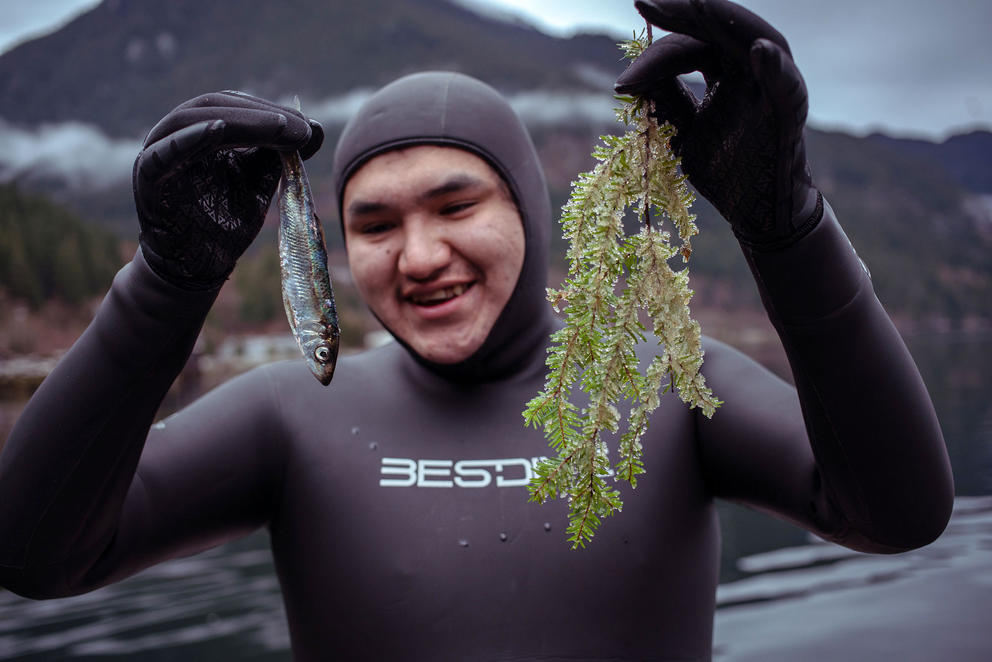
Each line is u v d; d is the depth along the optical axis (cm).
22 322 5859
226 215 132
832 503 149
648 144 124
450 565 168
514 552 168
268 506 186
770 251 125
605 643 164
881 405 131
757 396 175
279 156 139
